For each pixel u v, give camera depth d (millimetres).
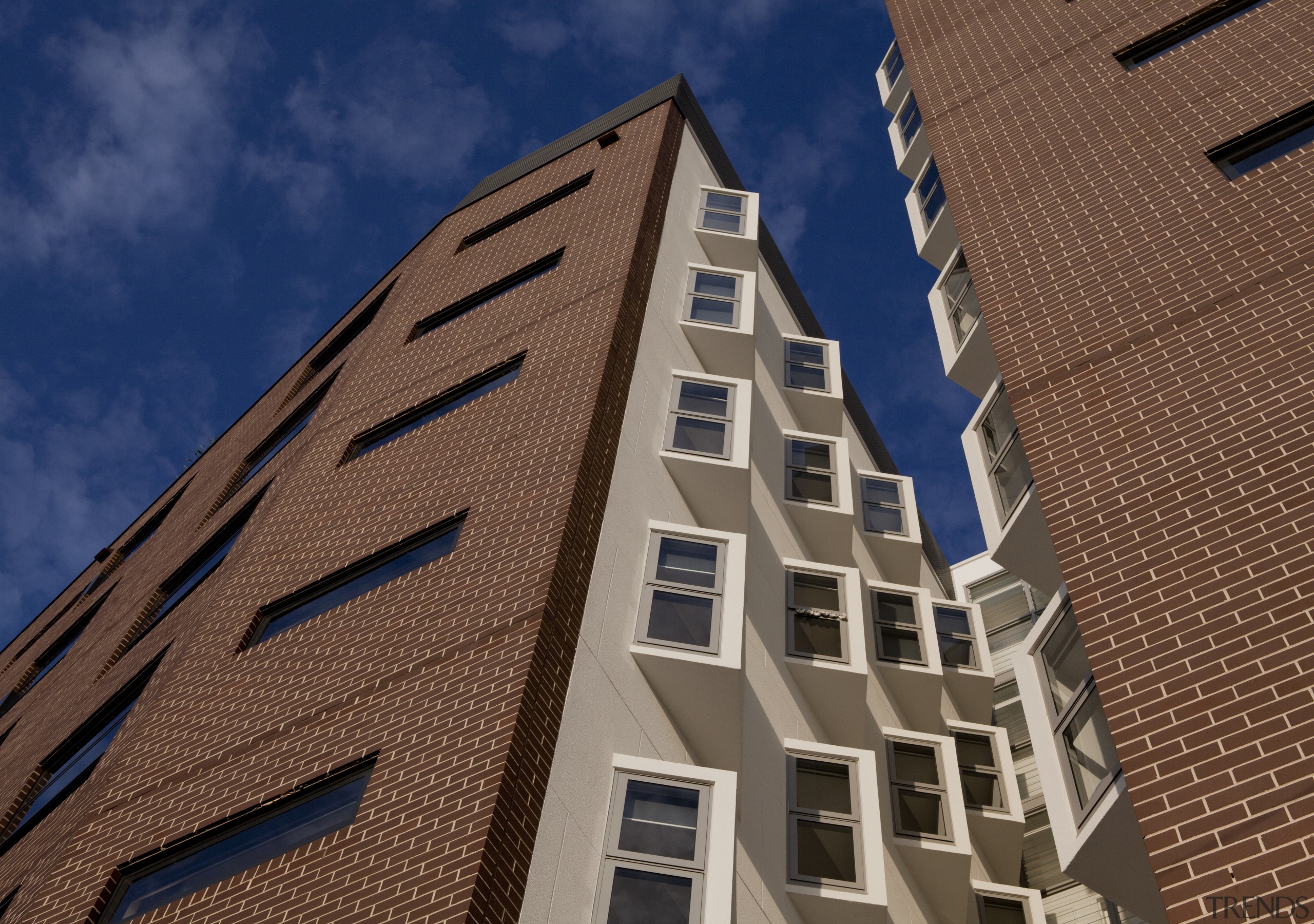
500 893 10172
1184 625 10250
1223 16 19469
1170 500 11555
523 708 11797
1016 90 21141
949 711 24906
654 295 22562
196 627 17797
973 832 21562
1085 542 11688
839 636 20047
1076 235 16406
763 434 24500
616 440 17125
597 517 15328
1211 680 9672
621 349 18922
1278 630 9734
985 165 19406
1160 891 8508
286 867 11641
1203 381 12727
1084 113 19172
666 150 28062
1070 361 14234
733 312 23859
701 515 18812
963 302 20125
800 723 18547
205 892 12109
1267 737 9023
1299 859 8180
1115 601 10875
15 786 21969
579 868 11344
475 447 17641
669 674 14562
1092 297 15039
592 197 26625
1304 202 14297
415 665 13500
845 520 23391
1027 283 16031
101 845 13828
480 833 10438
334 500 18875
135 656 23297
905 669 22984
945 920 19109
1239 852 8430
